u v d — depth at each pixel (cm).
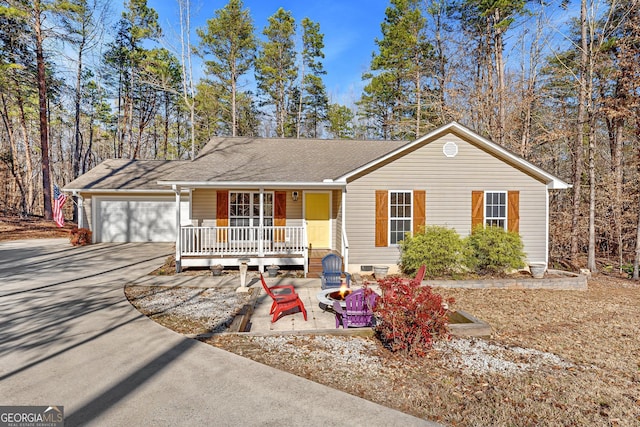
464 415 361
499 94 1812
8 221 2214
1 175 2875
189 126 3516
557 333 635
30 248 1523
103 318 641
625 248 1644
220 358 477
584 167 1775
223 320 661
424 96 2261
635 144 1437
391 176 1102
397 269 1105
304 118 3316
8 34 2069
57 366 446
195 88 2603
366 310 612
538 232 1141
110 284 917
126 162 1941
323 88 3155
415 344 505
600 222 1502
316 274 1049
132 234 1728
